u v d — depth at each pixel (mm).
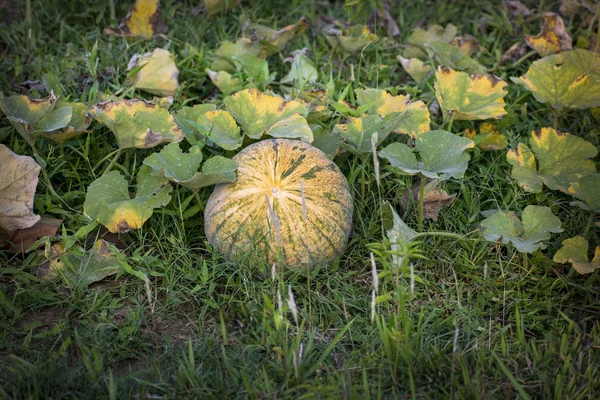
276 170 2059
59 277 2070
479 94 2348
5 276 2082
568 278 2094
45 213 2191
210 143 2242
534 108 2564
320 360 1869
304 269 2053
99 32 2639
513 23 2873
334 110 2426
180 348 1944
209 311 2037
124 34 2621
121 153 2305
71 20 2734
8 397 1811
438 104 2477
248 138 2246
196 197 2154
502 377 1893
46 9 2721
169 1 2785
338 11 2865
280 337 1910
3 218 2055
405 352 1879
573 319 2037
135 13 2607
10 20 2678
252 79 2461
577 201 2164
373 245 2010
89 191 2121
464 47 2639
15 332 1962
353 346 1956
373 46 2680
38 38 2607
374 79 2570
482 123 2426
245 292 2021
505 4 2848
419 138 2193
